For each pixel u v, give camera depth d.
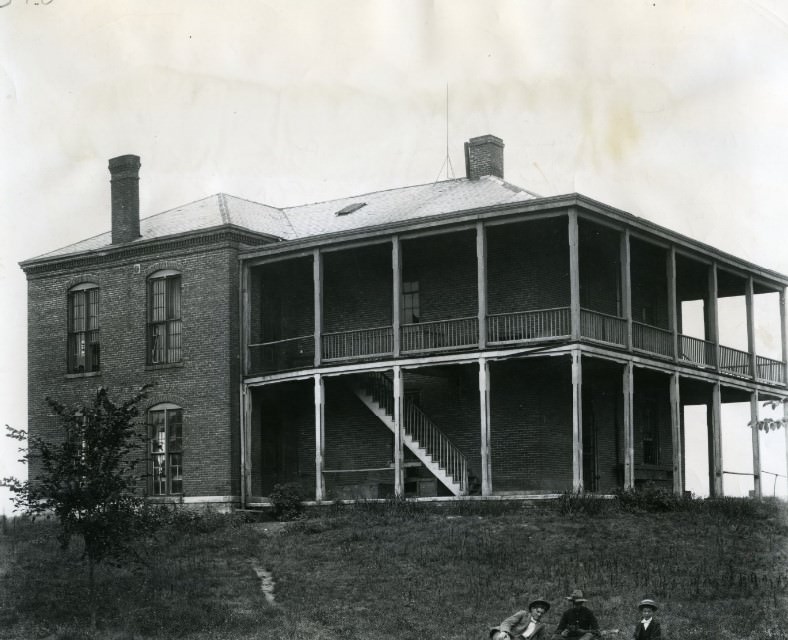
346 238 30.61
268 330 33.81
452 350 28.58
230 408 32.09
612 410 31.80
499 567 21.34
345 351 30.75
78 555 24.52
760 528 25.00
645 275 33.38
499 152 34.47
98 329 35.09
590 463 30.69
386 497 29.08
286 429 34.38
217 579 21.67
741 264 33.53
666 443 34.28
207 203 35.69
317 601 19.81
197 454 32.50
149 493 33.06
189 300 33.22
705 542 23.27
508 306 30.47
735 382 33.12
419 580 20.70
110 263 34.91
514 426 30.06
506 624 16.53
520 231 30.25
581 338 26.78
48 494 19.66
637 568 21.06
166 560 23.66
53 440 35.25
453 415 31.12
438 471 29.50
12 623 19.36
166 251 33.78
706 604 18.78
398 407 29.28
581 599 16.73
